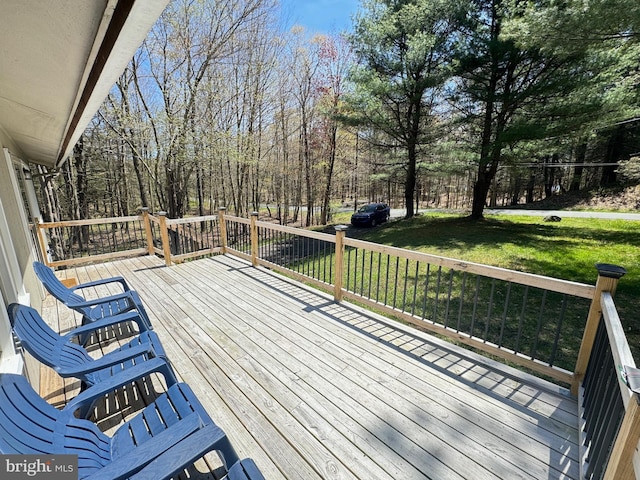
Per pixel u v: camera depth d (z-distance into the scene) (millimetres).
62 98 2092
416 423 1940
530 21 5297
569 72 7707
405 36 9977
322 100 15211
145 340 2191
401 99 10680
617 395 1236
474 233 9547
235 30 10617
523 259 6867
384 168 15938
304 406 2082
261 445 1791
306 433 1870
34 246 4637
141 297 3945
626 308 4457
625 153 16750
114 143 12633
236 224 5754
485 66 9258
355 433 1868
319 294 4004
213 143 10977
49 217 9555
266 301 3812
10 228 2973
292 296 3959
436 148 11461
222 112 12680
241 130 13812
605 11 4352
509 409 2055
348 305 3654
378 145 12680
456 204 27156
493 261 6898
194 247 6488
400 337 2959
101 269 5145
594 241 8039
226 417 1995
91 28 1134
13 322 1724
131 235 15938
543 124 8234
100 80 1663
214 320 3320
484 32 9117
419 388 2256
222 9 10055
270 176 19188
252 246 5176
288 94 15883
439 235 9703
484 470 1637
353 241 3424
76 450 1287
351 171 19516
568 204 17062
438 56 9844
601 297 1909
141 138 10398
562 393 2168
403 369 2477
